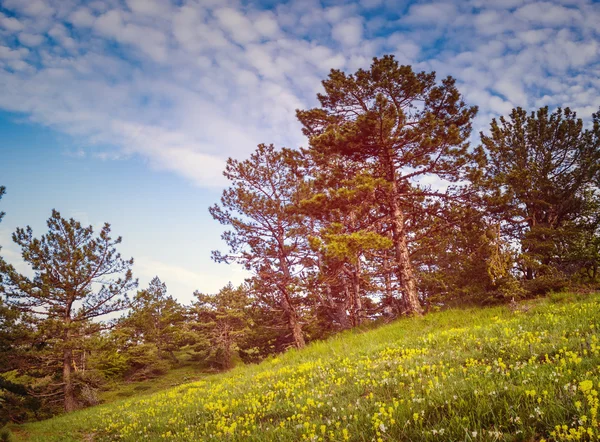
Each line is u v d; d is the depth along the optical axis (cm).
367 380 644
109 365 2872
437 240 1959
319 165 1973
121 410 1277
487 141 2133
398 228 1720
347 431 412
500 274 1484
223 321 4341
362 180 1557
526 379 448
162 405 1096
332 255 1471
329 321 2864
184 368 4738
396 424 410
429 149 1597
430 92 1767
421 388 513
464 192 1673
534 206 1919
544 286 1487
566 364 468
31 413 2452
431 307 1831
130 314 2562
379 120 1538
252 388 913
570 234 1684
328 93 1938
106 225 2575
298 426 491
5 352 2231
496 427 350
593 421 298
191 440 598
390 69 1767
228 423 643
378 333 1409
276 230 2233
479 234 1684
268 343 3591
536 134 2050
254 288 2252
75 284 2430
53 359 2380
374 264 2317
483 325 1062
